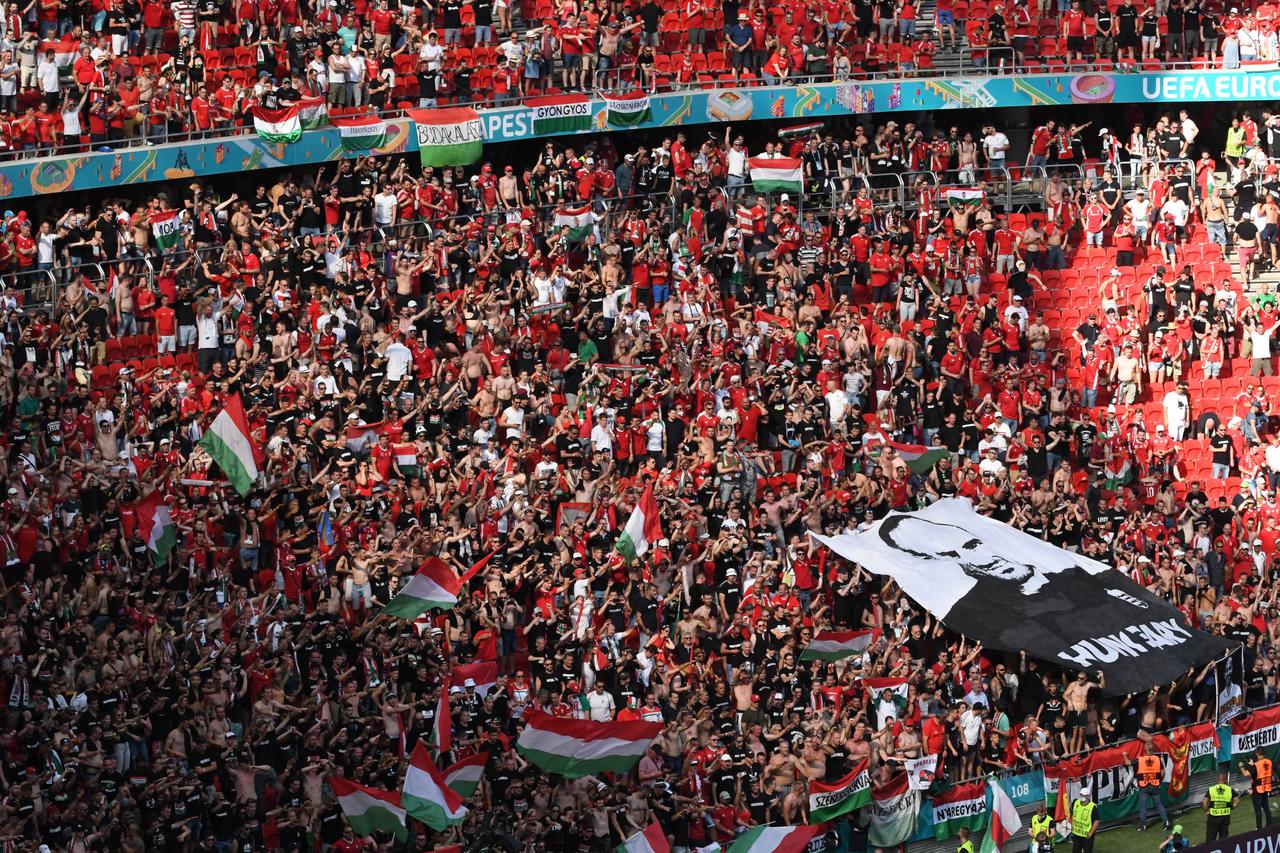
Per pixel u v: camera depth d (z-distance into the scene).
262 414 40.41
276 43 46.03
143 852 31.84
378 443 40.19
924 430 44.12
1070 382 46.28
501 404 41.75
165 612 35.72
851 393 43.94
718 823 34.75
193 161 44.69
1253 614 40.41
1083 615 38.69
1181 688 38.72
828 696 36.47
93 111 43.72
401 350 41.75
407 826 33.44
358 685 35.75
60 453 38.44
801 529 40.59
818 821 34.53
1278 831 34.38
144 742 33.31
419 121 46.12
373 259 43.88
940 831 35.97
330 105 46.25
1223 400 47.00
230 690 34.09
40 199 45.34
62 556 36.34
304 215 44.38
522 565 37.97
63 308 41.12
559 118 47.78
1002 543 40.38
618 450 41.69
